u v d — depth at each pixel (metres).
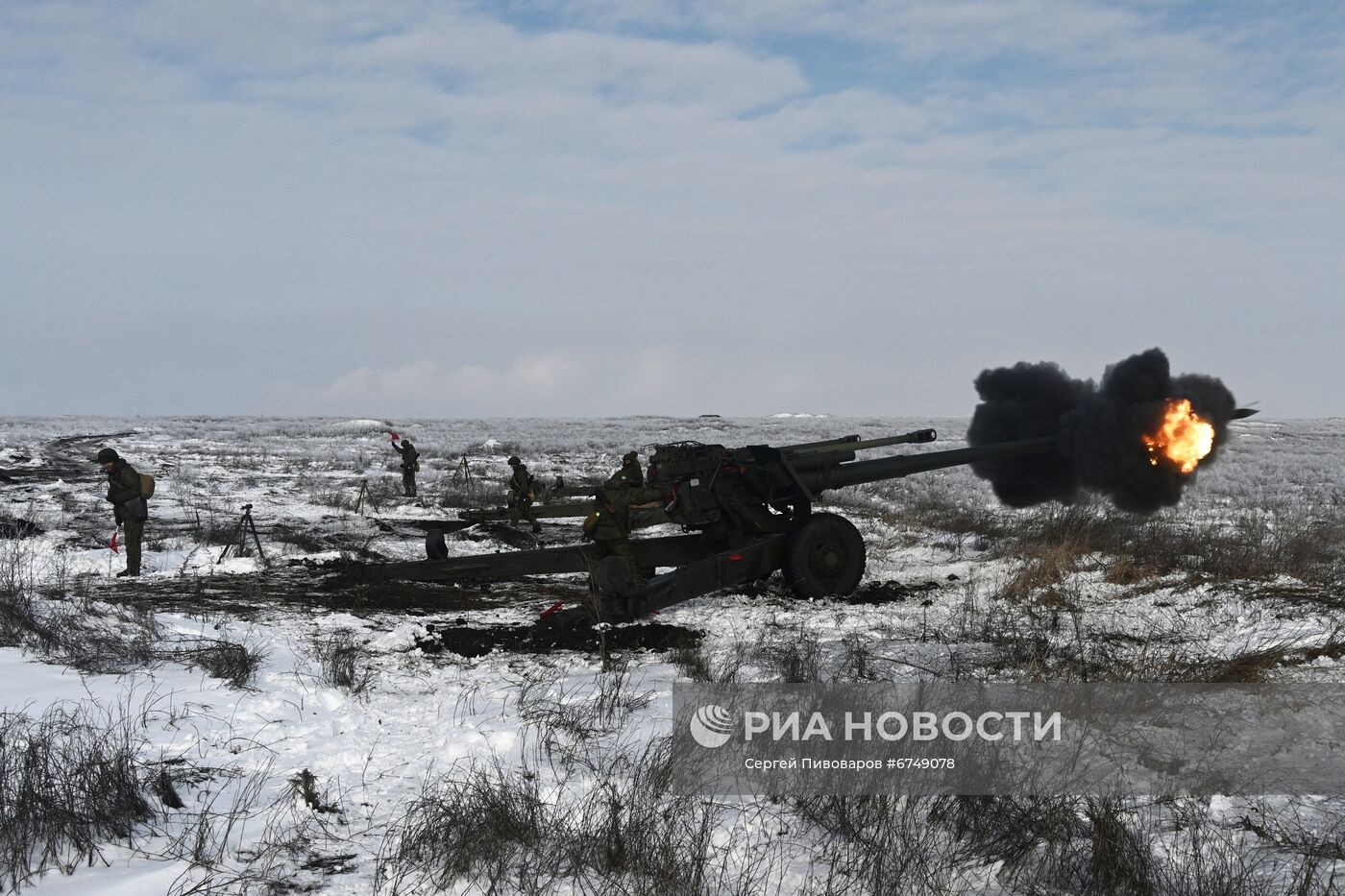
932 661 8.77
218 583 13.53
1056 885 4.68
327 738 6.89
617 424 102.38
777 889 4.62
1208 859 4.78
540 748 6.58
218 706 7.39
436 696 7.95
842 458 13.99
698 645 9.73
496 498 25.97
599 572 11.12
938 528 19.27
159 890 4.61
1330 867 4.67
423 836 5.08
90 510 21.20
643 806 5.43
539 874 4.82
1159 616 10.94
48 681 7.80
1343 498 25.34
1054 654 8.80
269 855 5.01
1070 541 15.10
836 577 12.95
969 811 5.40
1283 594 11.71
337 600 12.52
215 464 37.12
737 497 13.18
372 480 31.88
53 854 4.93
